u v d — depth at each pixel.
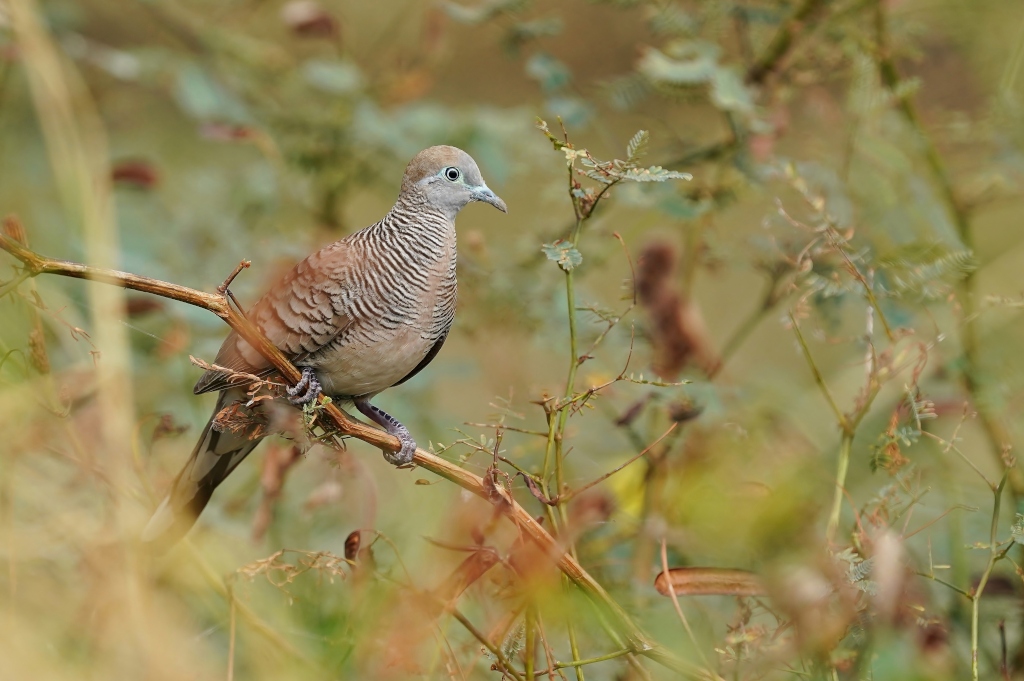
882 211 11.00
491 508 7.50
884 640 7.26
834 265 9.73
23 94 13.40
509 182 12.97
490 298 11.34
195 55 14.47
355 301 8.94
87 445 8.00
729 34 12.62
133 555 7.02
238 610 7.56
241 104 12.92
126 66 12.98
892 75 11.84
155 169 11.77
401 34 16.94
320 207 13.47
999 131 11.63
